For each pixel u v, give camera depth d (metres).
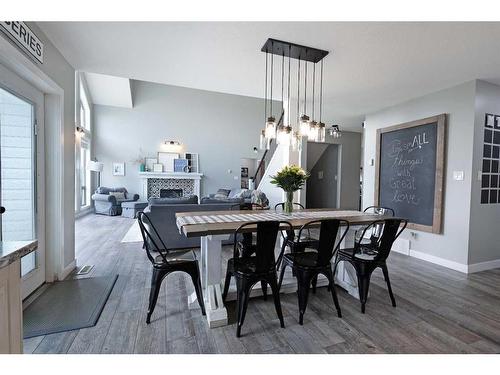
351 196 6.89
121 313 2.04
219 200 4.61
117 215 7.20
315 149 7.19
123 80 7.38
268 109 10.05
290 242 2.66
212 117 9.49
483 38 2.12
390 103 4.02
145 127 8.84
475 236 3.13
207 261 2.05
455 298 2.40
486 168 3.16
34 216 2.38
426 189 3.53
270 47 2.36
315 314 2.09
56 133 2.56
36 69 2.08
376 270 3.14
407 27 1.99
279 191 4.84
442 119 3.31
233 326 1.90
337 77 3.04
